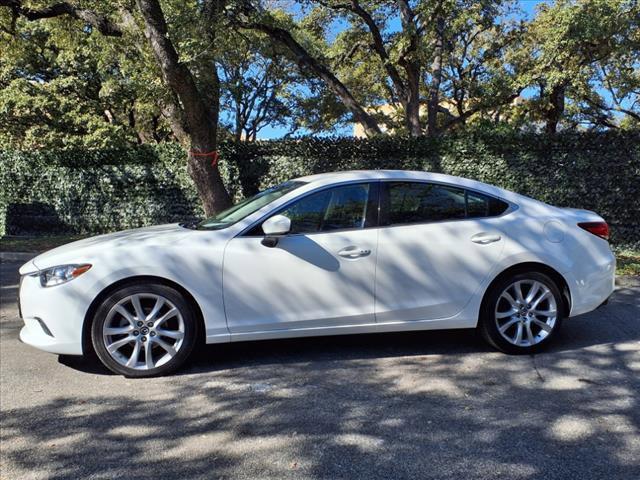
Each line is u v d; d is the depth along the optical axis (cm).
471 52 2062
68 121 2162
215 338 456
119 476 304
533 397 408
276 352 514
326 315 468
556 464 313
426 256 479
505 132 1204
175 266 446
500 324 500
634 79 1758
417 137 1273
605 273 517
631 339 552
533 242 496
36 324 449
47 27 1648
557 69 1391
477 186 509
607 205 1147
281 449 333
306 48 2047
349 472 306
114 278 439
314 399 407
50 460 322
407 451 329
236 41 1400
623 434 349
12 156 1591
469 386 430
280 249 460
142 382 443
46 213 1597
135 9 1194
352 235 473
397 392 419
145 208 1528
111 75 2064
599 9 1223
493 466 311
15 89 2072
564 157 1165
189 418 377
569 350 517
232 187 1416
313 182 489
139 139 2405
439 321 486
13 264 1132
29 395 417
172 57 1073
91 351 461
